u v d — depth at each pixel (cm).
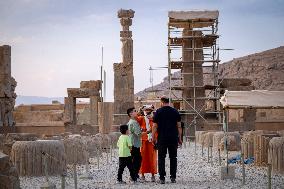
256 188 1177
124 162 1364
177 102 4688
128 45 4625
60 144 1559
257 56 12181
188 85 4466
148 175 1598
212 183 1306
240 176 1462
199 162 2042
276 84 10650
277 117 5634
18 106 6519
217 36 4325
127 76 4625
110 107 4625
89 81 4959
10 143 1628
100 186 1279
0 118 3822
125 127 1382
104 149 2800
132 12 4641
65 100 4853
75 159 1941
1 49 3891
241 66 11819
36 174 1488
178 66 4753
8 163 1010
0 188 983
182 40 4459
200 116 4222
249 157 1923
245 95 1586
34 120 6169
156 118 1340
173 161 1343
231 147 2533
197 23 4459
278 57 11781
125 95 4616
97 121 4850
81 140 2005
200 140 3369
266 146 1764
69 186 1273
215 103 4466
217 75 4409
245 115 4312
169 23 4331
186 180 1403
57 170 1532
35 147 1495
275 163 1538
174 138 1334
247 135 1950
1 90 3881
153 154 1402
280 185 1235
